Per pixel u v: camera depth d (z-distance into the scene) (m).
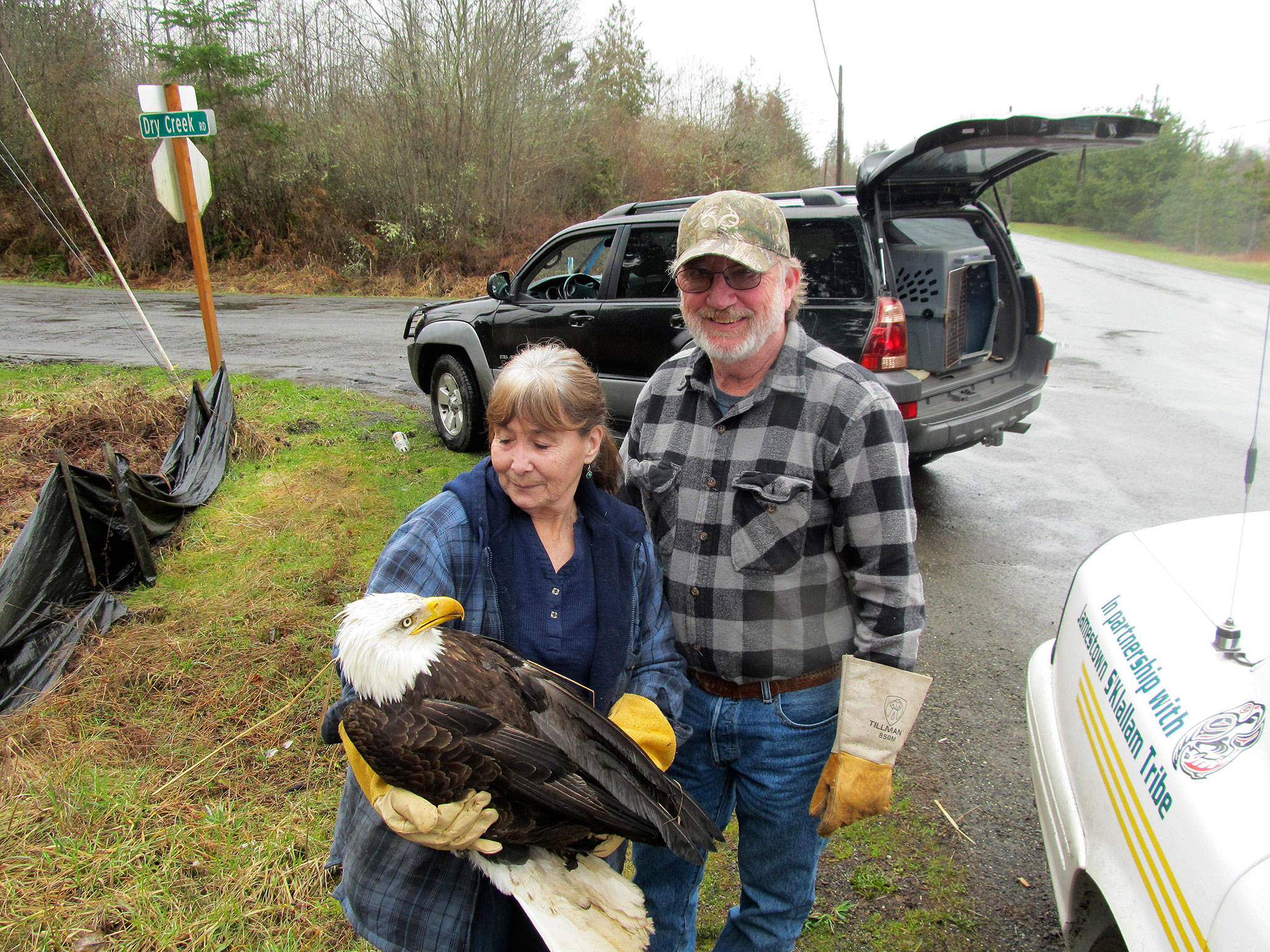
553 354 1.67
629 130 24.50
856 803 1.79
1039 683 2.61
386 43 19.34
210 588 4.29
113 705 3.32
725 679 2.01
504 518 1.70
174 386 7.45
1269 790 1.49
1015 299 5.59
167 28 20.61
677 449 2.02
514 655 1.60
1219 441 7.00
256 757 3.04
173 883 2.48
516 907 1.77
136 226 20.27
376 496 5.51
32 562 3.68
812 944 2.40
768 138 27.58
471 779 1.40
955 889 2.57
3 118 19.70
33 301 15.97
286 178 19.64
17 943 2.29
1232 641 1.85
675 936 2.19
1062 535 5.20
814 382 1.88
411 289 18.97
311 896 2.45
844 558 1.95
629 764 1.59
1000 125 3.72
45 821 2.72
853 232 4.58
